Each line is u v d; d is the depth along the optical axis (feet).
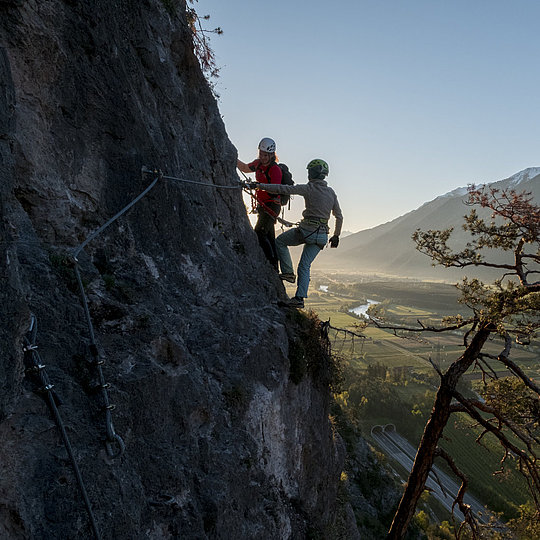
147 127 19.69
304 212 27.25
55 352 11.90
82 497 10.19
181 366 16.44
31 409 10.25
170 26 24.00
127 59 19.26
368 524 79.87
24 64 14.32
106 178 17.24
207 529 15.37
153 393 14.32
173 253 20.45
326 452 30.17
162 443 14.53
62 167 15.66
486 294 31.91
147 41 21.17
